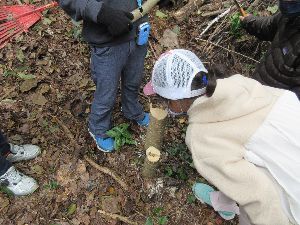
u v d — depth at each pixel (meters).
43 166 1.28
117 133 1.30
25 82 1.44
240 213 0.97
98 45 1.04
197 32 1.63
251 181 0.79
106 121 1.25
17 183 1.19
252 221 0.83
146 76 1.51
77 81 1.48
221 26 1.58
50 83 1.46
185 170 1.31
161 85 0.83
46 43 1.56
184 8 1.68
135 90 1.26
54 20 1.62
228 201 1.06
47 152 1.31
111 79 1.11
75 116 1.39
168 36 1.62
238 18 1.47
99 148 1.31
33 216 1.18
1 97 1.41
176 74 0.81
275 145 0.77
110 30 0.96
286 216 0.84
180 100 0.83
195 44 1.60
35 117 1.37
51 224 1.17
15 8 1.42
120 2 1.00
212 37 1.58
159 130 1.12
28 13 1.40
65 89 1.45
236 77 0.81
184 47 1.61
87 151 1.32
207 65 1.52
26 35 1.56
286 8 0.97
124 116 1.39
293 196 0.80
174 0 1.71
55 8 1.66
